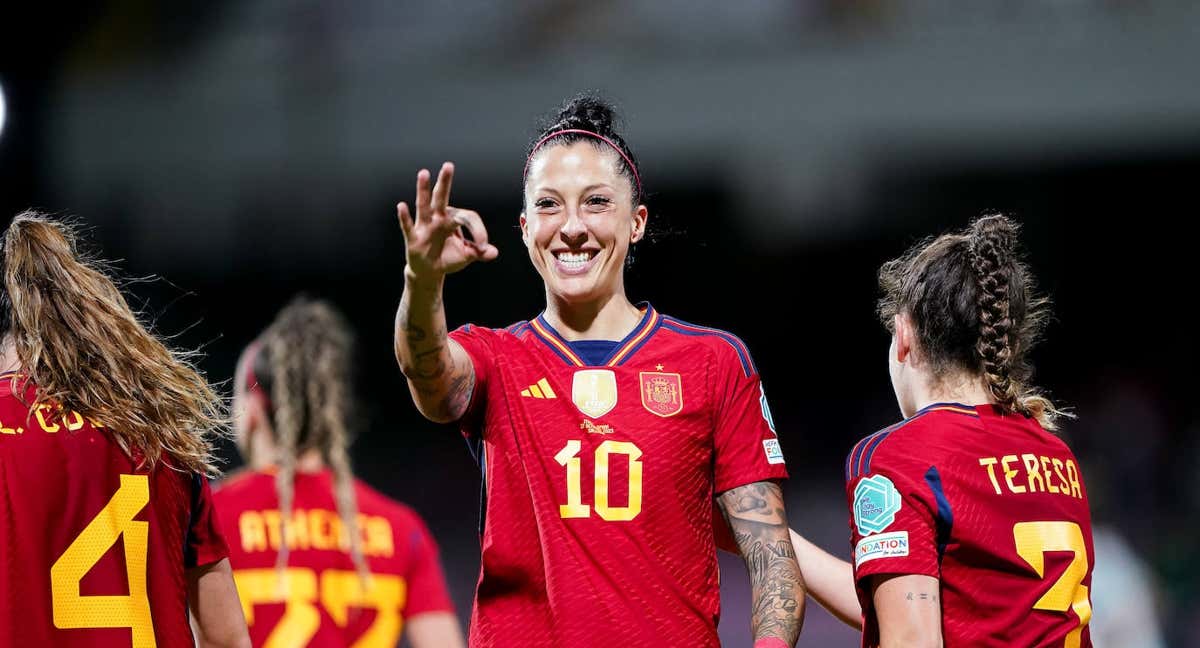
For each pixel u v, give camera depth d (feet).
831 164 191.42
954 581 33.91
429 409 35.09
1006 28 178.40
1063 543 34.47
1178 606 136.77
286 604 49.14
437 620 51.29
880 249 214.28
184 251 200.23
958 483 34.19
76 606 31.76
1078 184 209.77
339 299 214.90
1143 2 173.47
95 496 32.60
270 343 52.03
